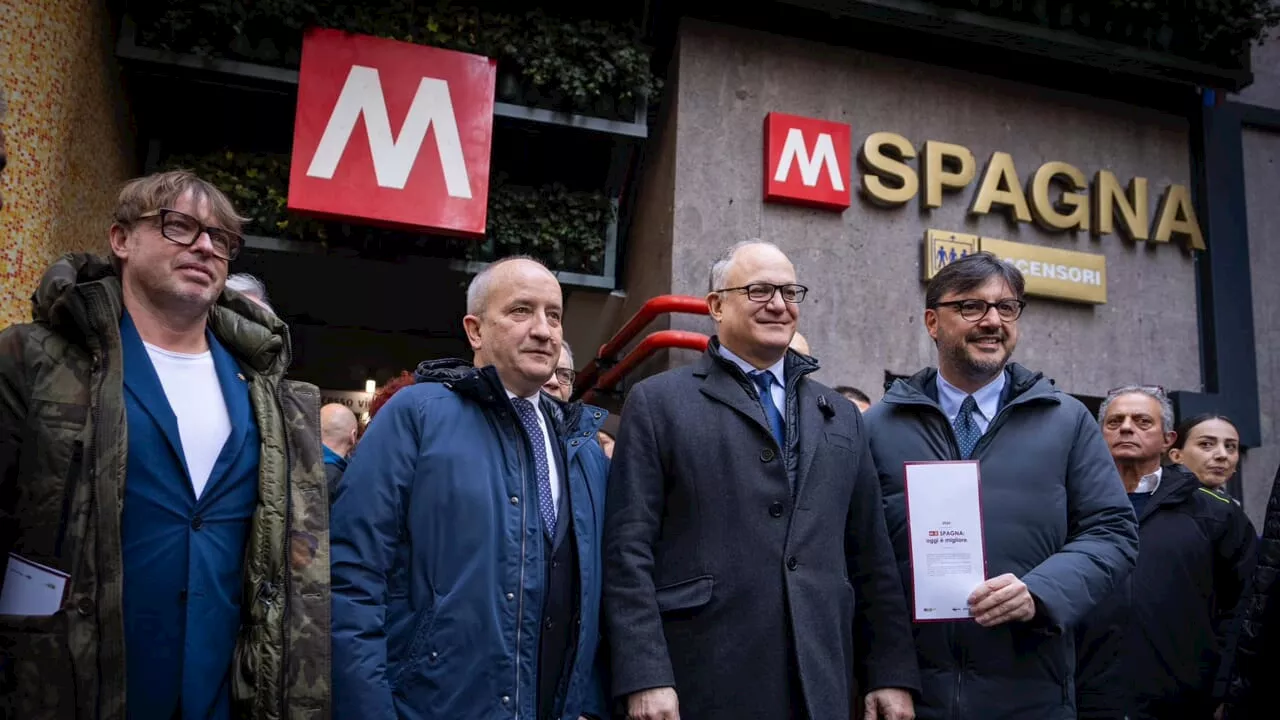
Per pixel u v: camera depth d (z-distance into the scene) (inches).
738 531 85.7
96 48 221.0
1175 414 309.1
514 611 75.5
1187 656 121.2
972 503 90.4
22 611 59.6
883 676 88.0
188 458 68.9
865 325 284.0
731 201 278.8
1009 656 88.6
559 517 82.6
